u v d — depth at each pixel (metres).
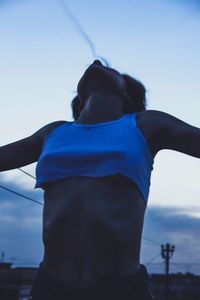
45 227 1.78
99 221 1.69
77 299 1.67
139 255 1.77
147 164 1.81
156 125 1.88
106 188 1.72
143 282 1.74
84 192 1.73
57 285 1.70
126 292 1.68
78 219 1.71
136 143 1.78
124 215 1.71
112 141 1.78
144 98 2.37
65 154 1.79
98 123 1.92
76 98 2.38
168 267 40.81
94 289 1.67
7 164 2.07
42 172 1.81
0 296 44.88
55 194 1.79
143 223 1.80
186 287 65.06
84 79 2.05
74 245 1.70
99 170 1.72
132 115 1.95
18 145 2.09
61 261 1.73
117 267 1.69
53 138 1.93
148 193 1.85
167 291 40.72
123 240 1.69
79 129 1.89
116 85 2.02
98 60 2.11
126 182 1.72
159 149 1.91
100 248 1.68
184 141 1.85
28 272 46.00
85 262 1.69
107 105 1.97
